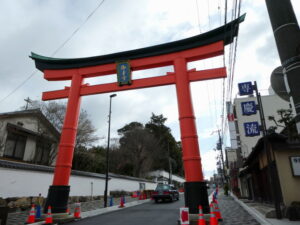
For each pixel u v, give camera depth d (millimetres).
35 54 15133
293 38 6637
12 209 14016
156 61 12672
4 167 14180
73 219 11656
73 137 12938
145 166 46750
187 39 12023
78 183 21250
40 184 16953
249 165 19359
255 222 9664
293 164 10742
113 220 11477
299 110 6227
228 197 28328
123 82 12898
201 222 7980
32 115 22891
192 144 10469
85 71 14094
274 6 7168
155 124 57219
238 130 34875
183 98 11234
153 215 12961
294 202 9914
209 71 11578
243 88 11734
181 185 64125
